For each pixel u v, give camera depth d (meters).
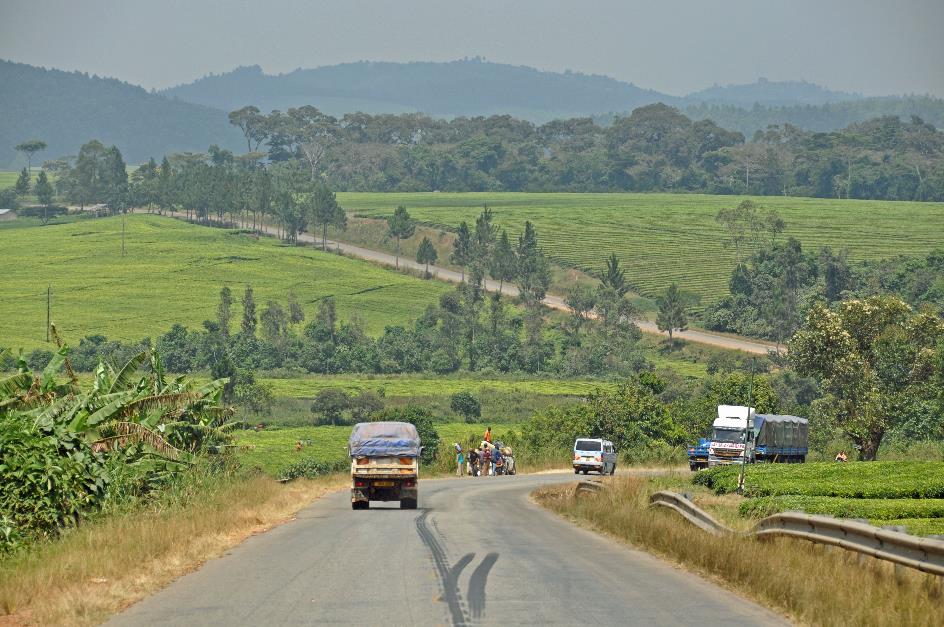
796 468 174.00
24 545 79.88
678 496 91.19
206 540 78.94
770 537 71.81
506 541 82.50
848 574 57.22
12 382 107.38
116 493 101.44
